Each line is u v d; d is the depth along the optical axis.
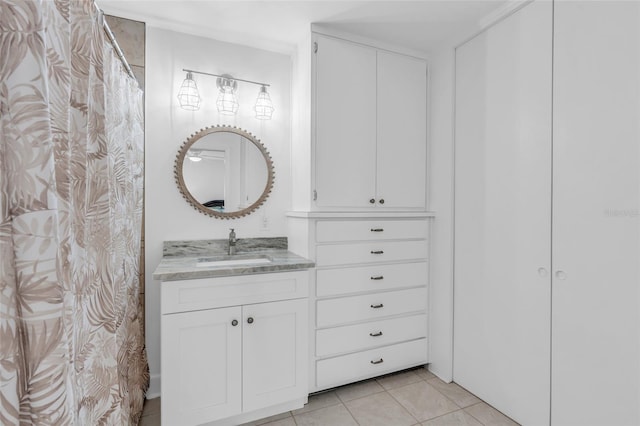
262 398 1.64
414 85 2.20
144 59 1.86
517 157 1.65
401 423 1.66
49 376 0.62
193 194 1.97
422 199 2.23
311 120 1.87
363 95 2.03
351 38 1.99
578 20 1.37
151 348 1.89
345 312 1.93
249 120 2.12
